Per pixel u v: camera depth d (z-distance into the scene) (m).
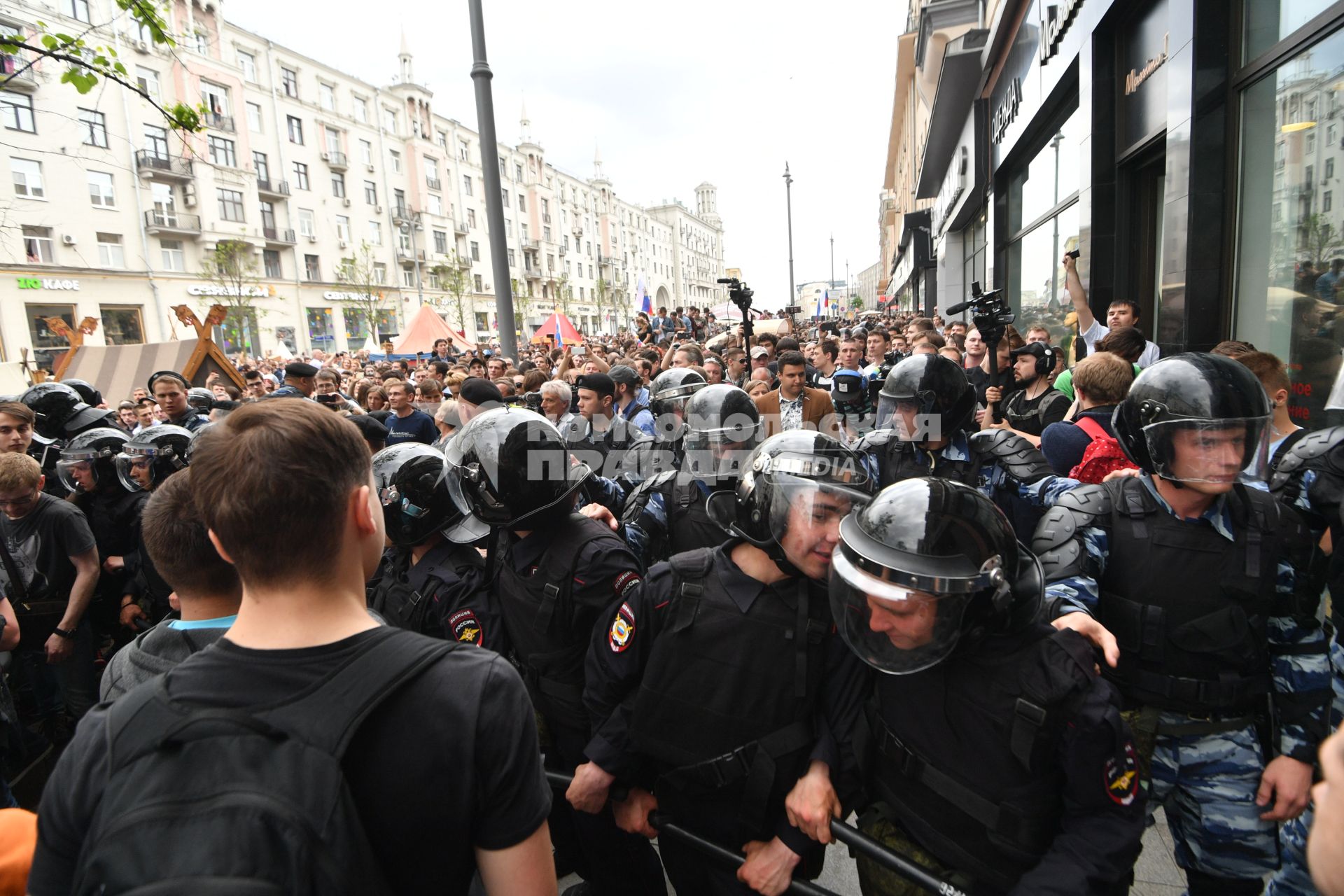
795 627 1.55
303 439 0.96
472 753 0.92
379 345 43.56
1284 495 1.90
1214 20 4.15
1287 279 3.76
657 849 2.49
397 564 2.26
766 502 1.47
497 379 7.24
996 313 3.57
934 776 1.38
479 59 6.90
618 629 1.71
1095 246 6.27
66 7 20.09
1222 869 1.71
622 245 83.50
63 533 3.24
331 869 0.79
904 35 22.98
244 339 34.03
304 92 39.66
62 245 26.55
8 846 1.05
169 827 0.77
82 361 10.20
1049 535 1.80
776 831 1.60
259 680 0.88
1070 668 1.25
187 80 31.77
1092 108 6.18
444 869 0.91
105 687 1.45
